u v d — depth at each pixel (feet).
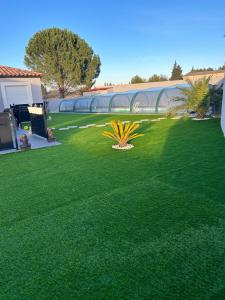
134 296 8.01
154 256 9.84
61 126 51.75
